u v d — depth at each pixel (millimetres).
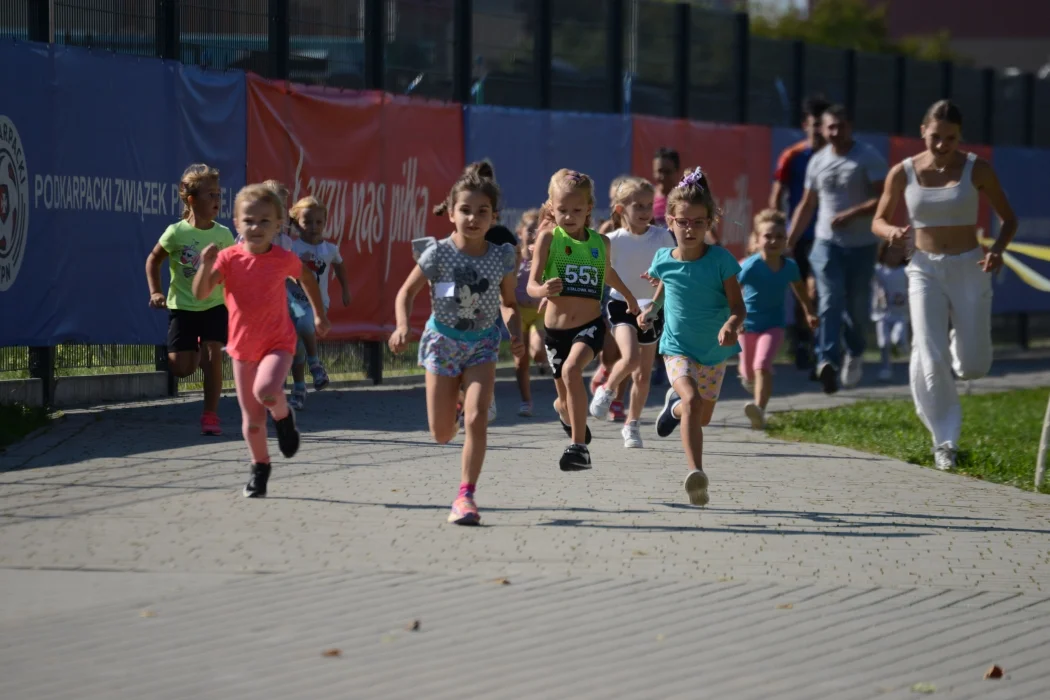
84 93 22484
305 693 9133
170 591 11461
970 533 14641
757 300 22641
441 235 29625
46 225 21922
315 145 26578
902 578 12531
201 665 9648
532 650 10117
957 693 9477
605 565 12609
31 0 22000
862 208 27016
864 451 20656
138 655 9852
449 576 12062
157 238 23984
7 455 17781
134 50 23688
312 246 23938
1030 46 110625
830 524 14852
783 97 37812
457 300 14383
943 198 19078
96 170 22750
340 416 22656
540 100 31609
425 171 28969
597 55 32906
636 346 19219
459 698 9109
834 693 9391
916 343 19578
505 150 30531
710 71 35719
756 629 10789
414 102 28656
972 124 43406
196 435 19891
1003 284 44281
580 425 16734
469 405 14297
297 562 12453
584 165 32312
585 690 9320
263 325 15055
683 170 34656
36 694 9047
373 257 27891
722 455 19672
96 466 17109
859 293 28703
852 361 29344
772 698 9266
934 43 92438
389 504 15141
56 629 10414
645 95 34062
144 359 24234
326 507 14891
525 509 15078
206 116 24578
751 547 13586
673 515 15000
